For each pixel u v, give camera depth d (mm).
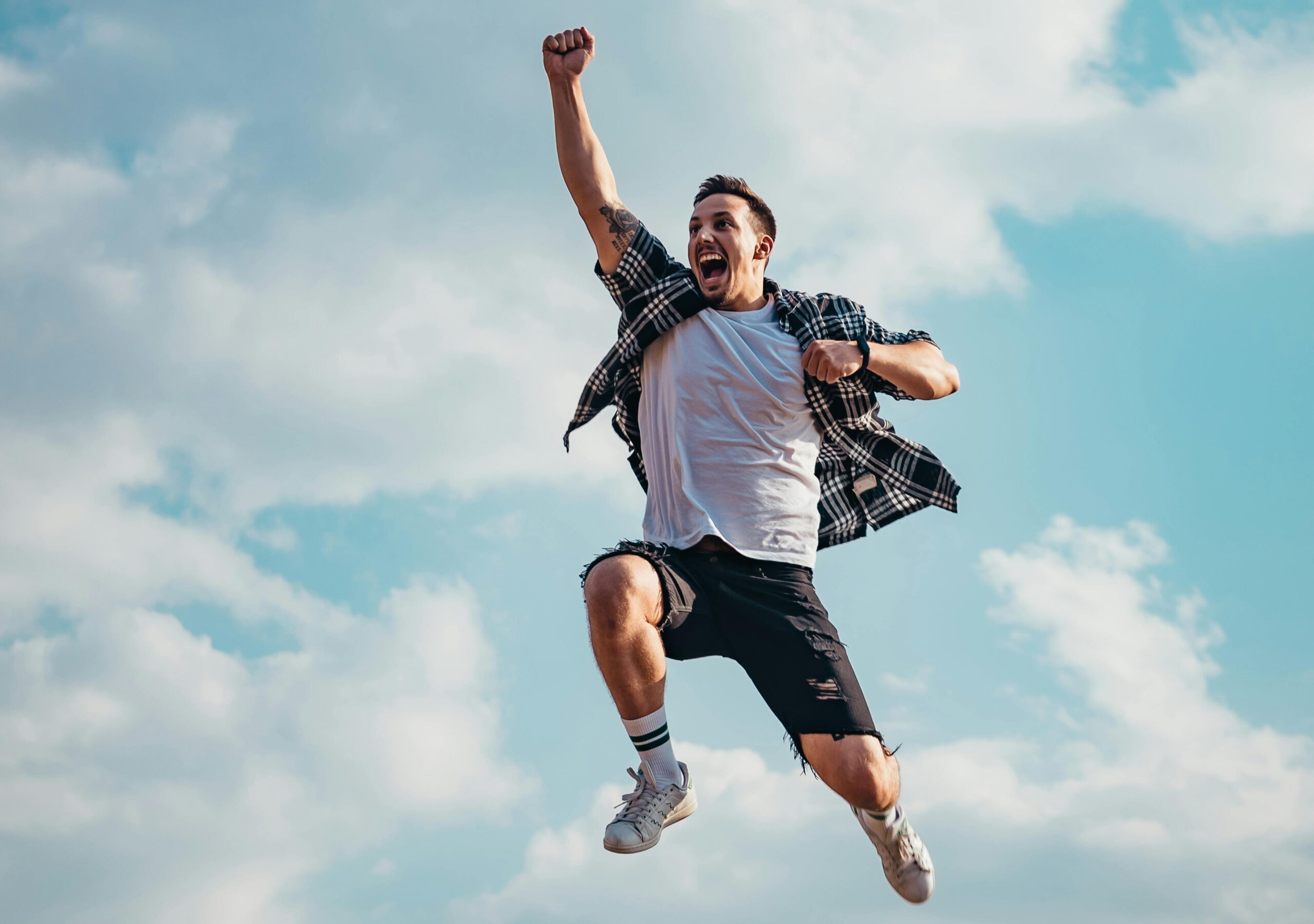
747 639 3828
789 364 3990
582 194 4070
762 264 4184
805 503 3965
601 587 3680
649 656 3699
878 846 3916
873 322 4195
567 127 4070
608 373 4184
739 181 4191
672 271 4086
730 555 3854
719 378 3930
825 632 3811
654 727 3760
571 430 4273
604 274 4137
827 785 3717
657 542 3949
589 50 4090
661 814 3729
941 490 4277
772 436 3949
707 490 3898
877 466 4293
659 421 4020
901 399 4082
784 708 3750
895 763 3748
